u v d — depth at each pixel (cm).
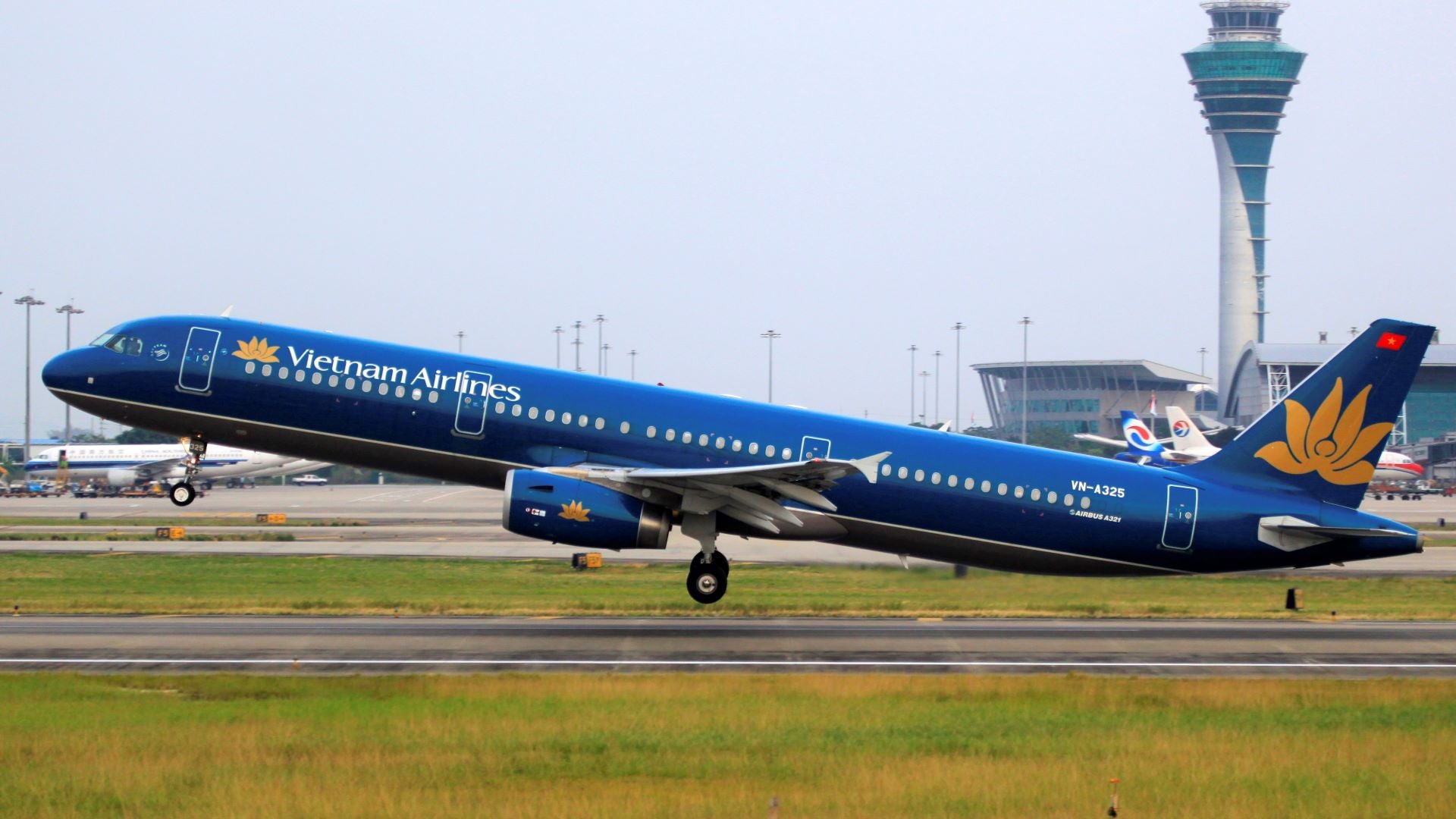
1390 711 10456
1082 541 15225
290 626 14288
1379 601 18388
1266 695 10994
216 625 14338
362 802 7494
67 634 13562
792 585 19162
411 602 16388
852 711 10125
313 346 15150
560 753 8675
